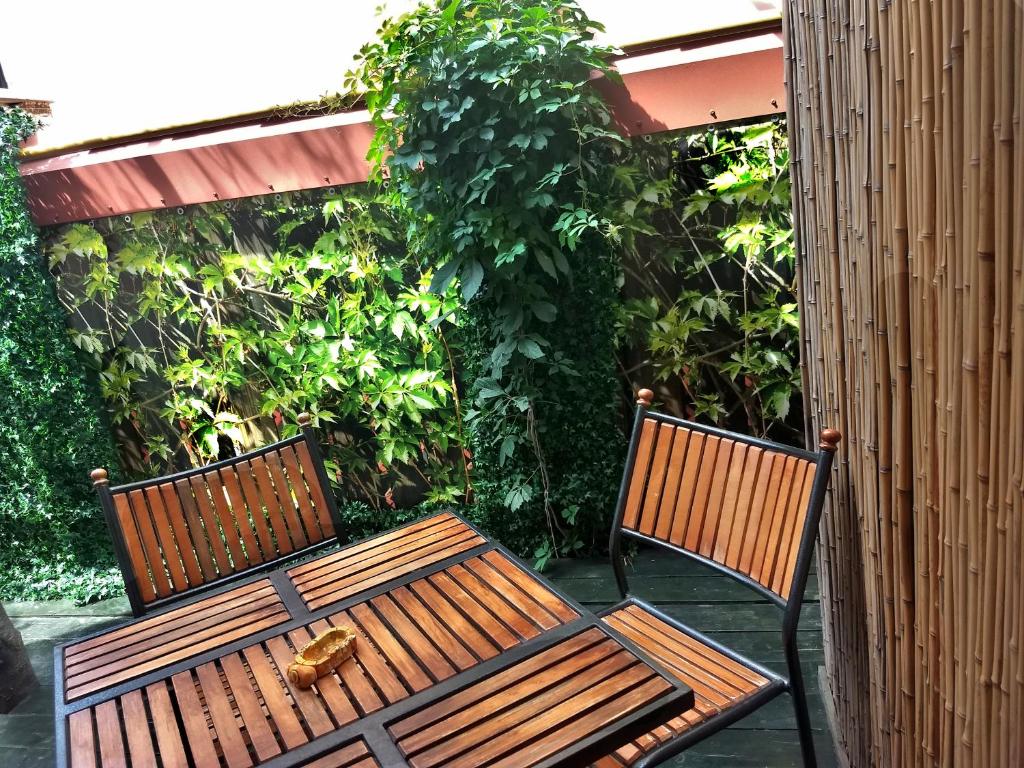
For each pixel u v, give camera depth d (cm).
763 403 279
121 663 138
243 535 187
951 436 102
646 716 111
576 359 267
